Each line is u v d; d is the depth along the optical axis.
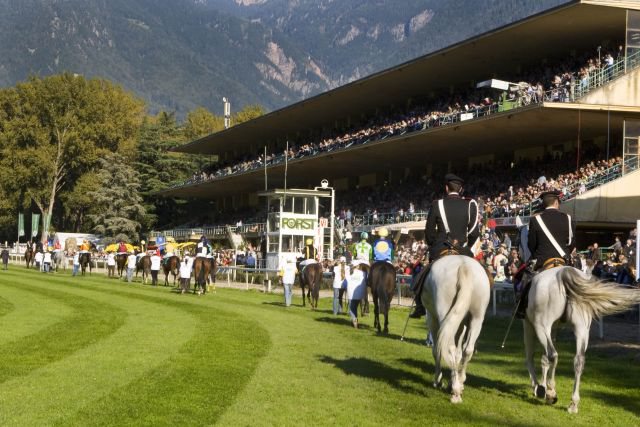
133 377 10.91
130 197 82.25
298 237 42.31
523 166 43.50
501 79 47.31
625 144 34.06
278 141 75.81
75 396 9.62
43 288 31.78
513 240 36.12
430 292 10.05
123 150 89.81
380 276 17.53
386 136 49.12
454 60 45.62
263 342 14.92
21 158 86.88
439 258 10.21
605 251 32.16
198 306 23.86
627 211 33.00
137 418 8.52
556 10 35.47
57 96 88.75
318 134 67.88
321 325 18.80
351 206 55.34
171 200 89.75
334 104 59.94
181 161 88.88
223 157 88.56
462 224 10.59
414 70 48.34
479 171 47.22
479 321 9.63
